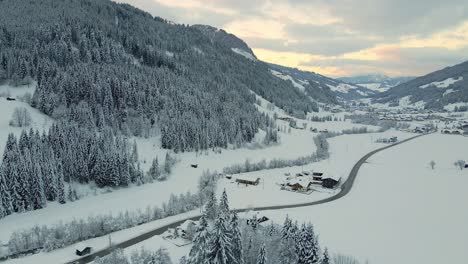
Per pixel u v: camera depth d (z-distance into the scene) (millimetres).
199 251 68562
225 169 188375
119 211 129625
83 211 129250
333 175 181250
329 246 104000
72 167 150375
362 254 100375
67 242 105500
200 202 140125
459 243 110188
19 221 118188
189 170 187000
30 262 95062
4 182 122000
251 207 135250
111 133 192250
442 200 152375
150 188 158625
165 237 108938
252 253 86812
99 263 87125
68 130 166125
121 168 157375
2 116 182750
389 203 147750
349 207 141750
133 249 102125
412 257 100438
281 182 169500
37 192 129000
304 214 132000
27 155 132375
